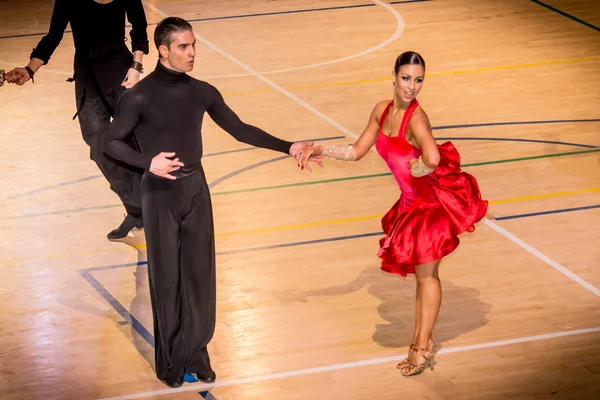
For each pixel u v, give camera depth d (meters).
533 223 8.94
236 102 12.62
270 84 13.41
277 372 6.64
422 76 6.20
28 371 6.71
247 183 10.07
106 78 8.29
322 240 8.72
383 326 7.25
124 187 8.48
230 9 17.80
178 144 6.15
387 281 7.97
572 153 10.73
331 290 7.80
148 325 7.35
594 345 6.90
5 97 12.92
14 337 7.15
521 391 6.33
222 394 6.39
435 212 6.40
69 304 7.65
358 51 15.00
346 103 12.58
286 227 8.99
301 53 14.91
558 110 12.17
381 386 6.45
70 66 14.41
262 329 7.22
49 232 8.95
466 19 16.84
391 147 6.40
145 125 6.12
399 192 9.82
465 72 13.81
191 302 6.38
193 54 6.01
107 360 6.86
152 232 6.20
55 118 12.12
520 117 11.92
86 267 8.28
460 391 6.36
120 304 7.66
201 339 6.42
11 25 16.72
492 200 9.48
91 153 8.44
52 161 10.71
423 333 6.52
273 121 11.87
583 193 9.63
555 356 6.76
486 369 6.62
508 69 13.93
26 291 7.85
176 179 6.16
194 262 6.32
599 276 7.94
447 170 6.44
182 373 6.50
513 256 8.30
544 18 16.84
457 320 7.28
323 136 11.34
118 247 8.67
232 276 8.03
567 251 8.38
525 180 9.97
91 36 8.16
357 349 6.93
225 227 9.00
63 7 8.13
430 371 6.61
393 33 16.02
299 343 7.02
